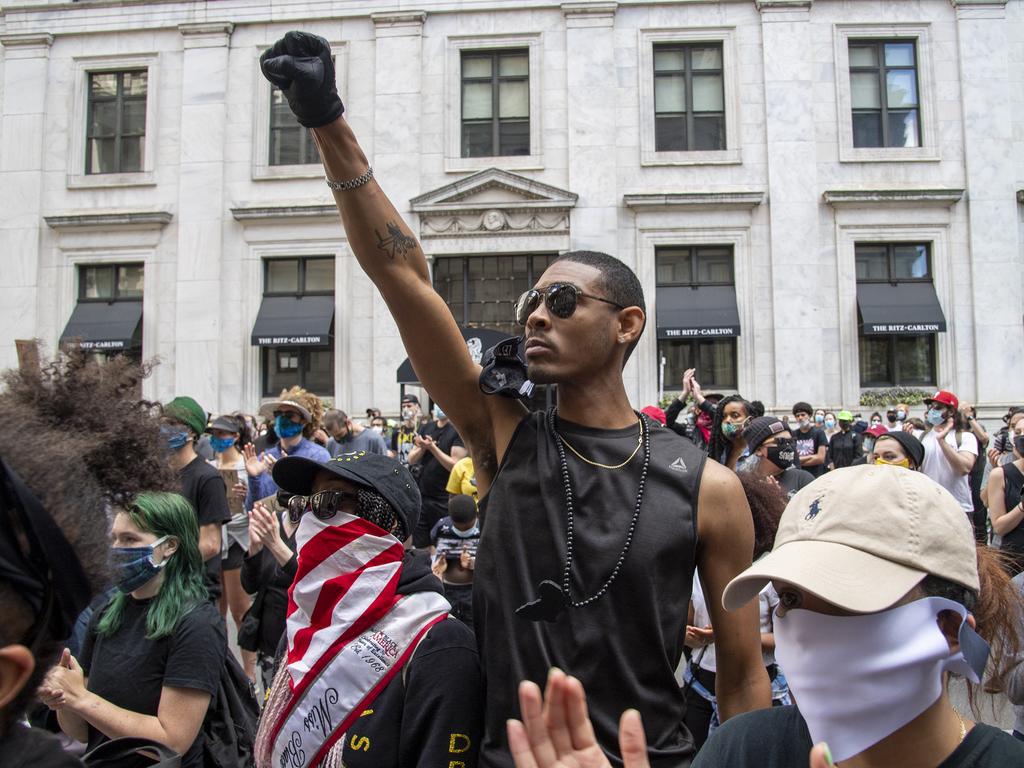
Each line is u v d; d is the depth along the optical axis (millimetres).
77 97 20016
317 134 2059
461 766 2043
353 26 19453
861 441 13898
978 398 17953
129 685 2863
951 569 1466
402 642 2246
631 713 1311
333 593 2332
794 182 18547
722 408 5684
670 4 19094
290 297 19422
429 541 8781
